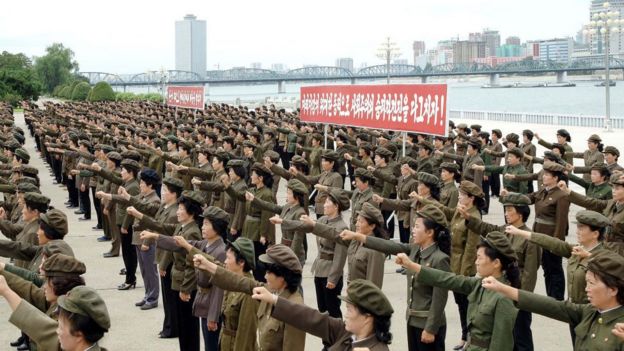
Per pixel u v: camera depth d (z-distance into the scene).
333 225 10.66
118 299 13.51
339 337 6.18
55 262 6.42
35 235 9.91
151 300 12.94
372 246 8.64
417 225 8.38
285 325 6.78
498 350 6.85
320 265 10.94
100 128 31.30
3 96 86.62
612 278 5.90
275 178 20.27
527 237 8.87
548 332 11.52
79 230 20.11
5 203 14.16
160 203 12.66
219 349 8.81
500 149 23.36
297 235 11.84
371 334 5.59
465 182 10.81
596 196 14.34
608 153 17.55
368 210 9.38
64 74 129.12
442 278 7.25
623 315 5.94
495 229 9.95
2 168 18.86
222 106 43.38
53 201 24.78
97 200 19.89
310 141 26.50
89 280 14.78
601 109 98.88
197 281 9.05
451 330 11.55
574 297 8.63
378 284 9.34
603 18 44.09
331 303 10.67
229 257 7.70
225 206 15.21
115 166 17.31
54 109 46.62
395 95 20.00
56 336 5.68
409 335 8.52
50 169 31.92
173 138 23.09
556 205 12.02
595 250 8.78
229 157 18.47
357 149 22.02
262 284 7.08
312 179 16.55
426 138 23.61
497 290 6.36
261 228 13.38
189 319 9.92
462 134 23.45
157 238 8.78
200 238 9.98
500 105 119.25
